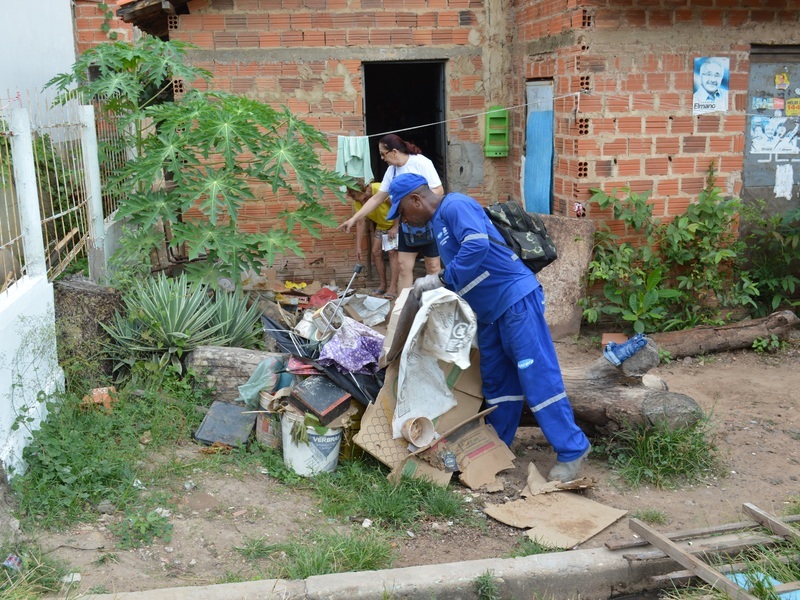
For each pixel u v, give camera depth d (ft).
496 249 16.22
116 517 14.43
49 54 30.96
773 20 26.20
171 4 28.22
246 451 17.71
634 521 14.02
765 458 18.19
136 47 24.82
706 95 26.21
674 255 26.27
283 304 27.02
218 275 22.99
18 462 14.90
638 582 13.56
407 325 16.56
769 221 26.78
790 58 26.96
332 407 16.57
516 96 31.35
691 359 24.82
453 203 16.07
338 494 16.03
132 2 27.68
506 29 31.40
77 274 21.85
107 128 27.89
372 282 31.83
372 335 17.92
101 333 19.93
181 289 21.13
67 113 30.09
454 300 15.70
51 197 19.48
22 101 28.12
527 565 13.35
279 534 14.58
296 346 17.87
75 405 17.34
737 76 26.32
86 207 23.36
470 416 17.53
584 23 25.21
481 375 17.56
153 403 18.48
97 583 12.51
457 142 31.94
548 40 27.76
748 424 20.02
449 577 12.92
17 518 13.78
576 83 25.76
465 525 15.39
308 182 23.88
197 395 19.03
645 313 25.50
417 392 16.97
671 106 26.08
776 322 25.20
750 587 12.27
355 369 17.31
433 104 41.50
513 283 16.26
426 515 15.67
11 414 15.05
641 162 26.22
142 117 23.56
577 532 14.71
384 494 15.87
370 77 41.11
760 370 23.91
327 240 31.53
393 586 12.65
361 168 29.55
